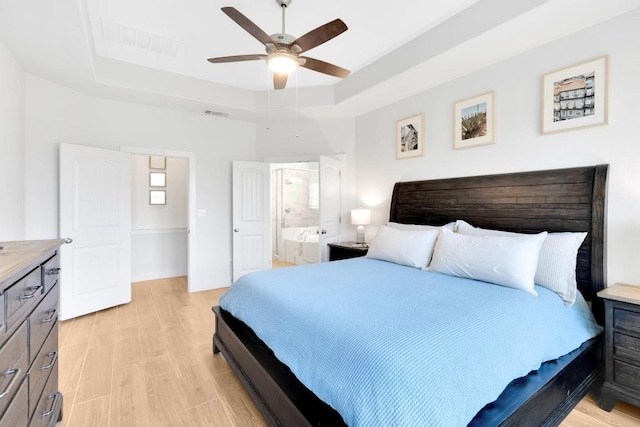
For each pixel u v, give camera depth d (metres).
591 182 2.22
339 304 1.70
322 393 1.27
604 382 1.86
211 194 4.44
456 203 3.08
